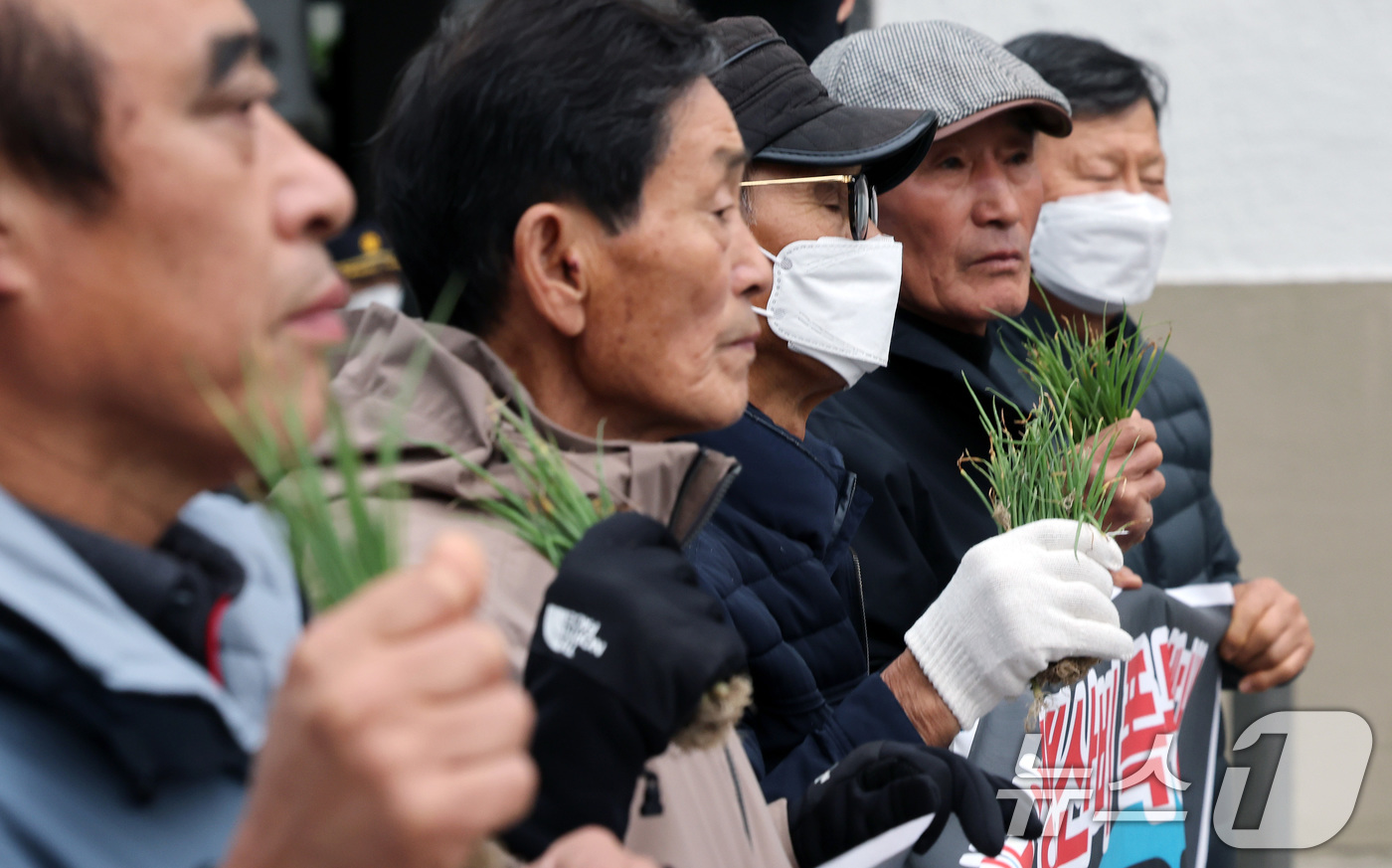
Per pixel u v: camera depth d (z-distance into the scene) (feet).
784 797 6.21
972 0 17.90
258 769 2.38
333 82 18.12
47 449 3.11
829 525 7.25
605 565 3.74
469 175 5.08
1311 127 18.30
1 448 3.10
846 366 7.82
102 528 3.23
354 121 18.12
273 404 3.16
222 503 3.97
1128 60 11.66
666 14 5.22
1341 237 18.35
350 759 2.25
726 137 5.18
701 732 3.69
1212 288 18.51
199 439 3.16
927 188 9.43
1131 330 11.85
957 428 9.30
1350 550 18.47
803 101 7.85
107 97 2.93
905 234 9.50
